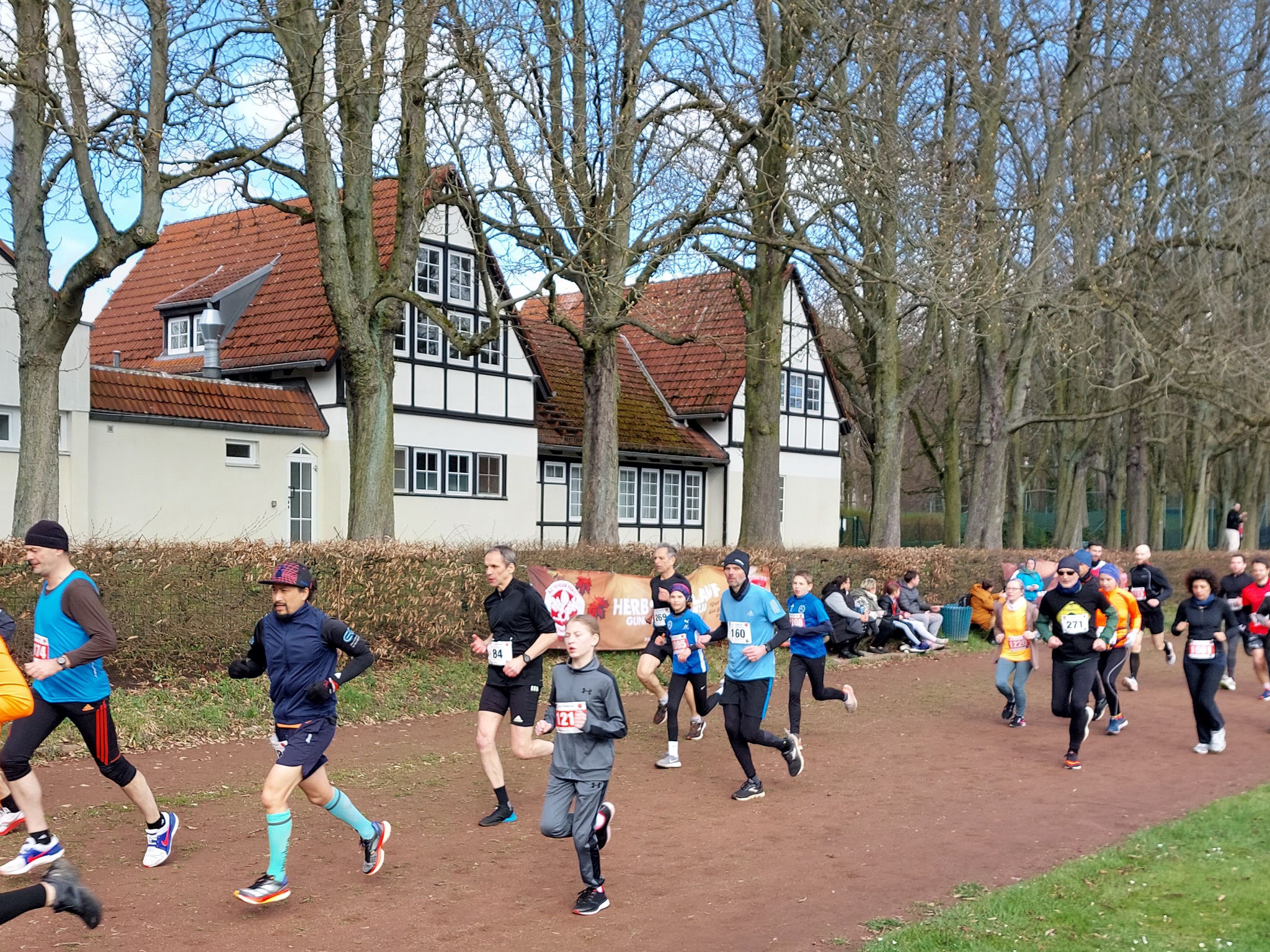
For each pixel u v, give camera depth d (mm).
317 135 14578
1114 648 11719
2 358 17625
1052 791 8945
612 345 18875
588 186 16781
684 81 17703
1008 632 12172
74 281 11781
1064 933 5402
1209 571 10758
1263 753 10742
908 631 18562
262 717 10602
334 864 6621
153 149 11672
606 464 18844
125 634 10688
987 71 23328
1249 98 24656
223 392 21344
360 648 6016
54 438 12391
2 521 17672
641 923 5695
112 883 6117
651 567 16531
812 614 10688
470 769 9383
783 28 18438
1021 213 23750
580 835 5867
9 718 4934
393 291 15391
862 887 6348
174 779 8562
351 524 15664
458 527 25078
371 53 14055
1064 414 27531
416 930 5551
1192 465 39094
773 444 21000
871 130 18250
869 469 55375
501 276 25953
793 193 17469
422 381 24312
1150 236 25141
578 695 5969
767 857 6973
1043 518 50375
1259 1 25062
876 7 18172
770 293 20875
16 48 11000
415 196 15703
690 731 11477
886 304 24703
